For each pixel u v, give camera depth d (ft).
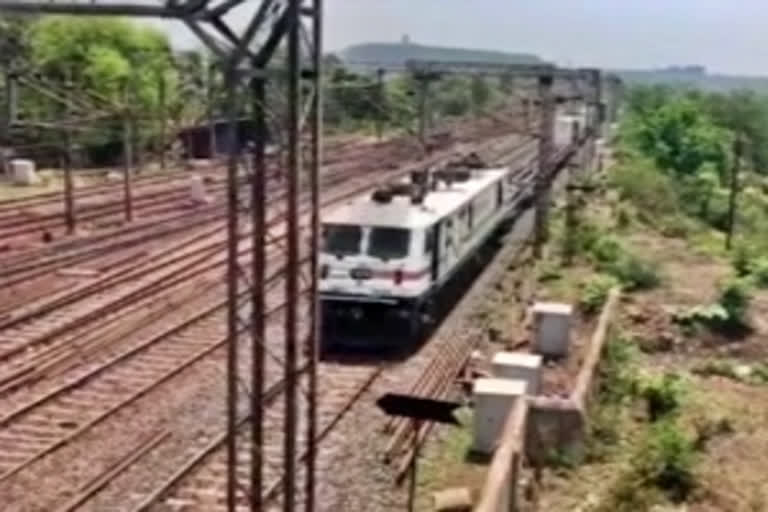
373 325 85.61
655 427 66.85
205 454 60.18
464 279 112.68
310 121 43.65
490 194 122.21
